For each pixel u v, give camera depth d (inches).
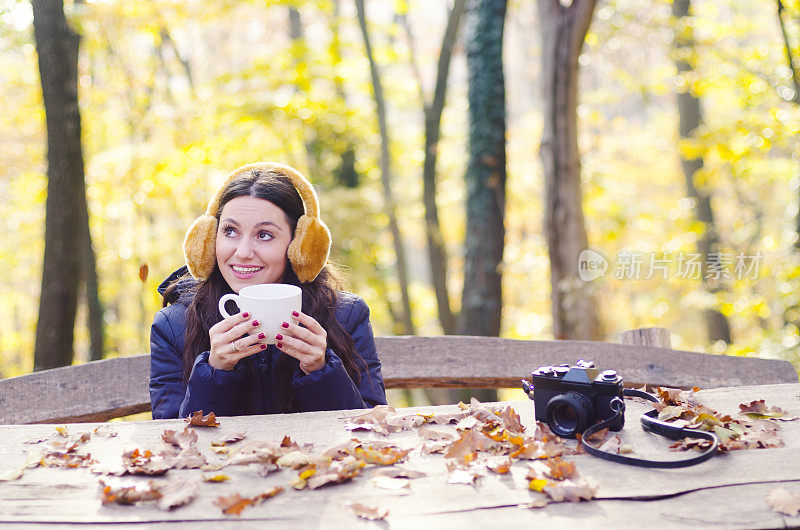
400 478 52.1
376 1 406.0
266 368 79.0
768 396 69.4
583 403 58.2
